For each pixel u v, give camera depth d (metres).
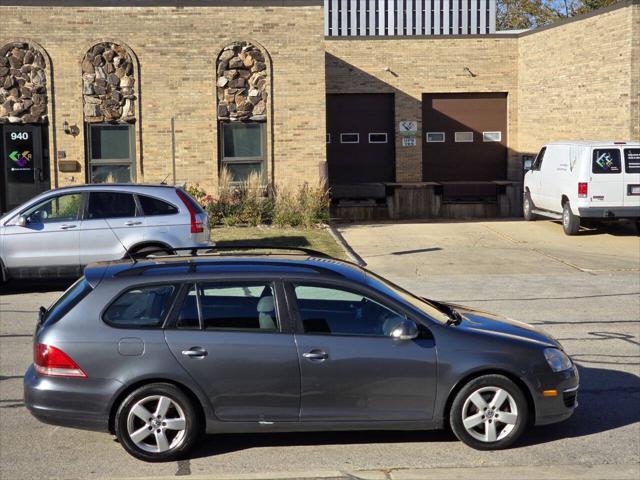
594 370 9.70
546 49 28.56
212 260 7.45
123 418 6.79
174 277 6.98
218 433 6.95
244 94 23.41
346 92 31.09
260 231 21.22
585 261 18.05
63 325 6.85
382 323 7.02
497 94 31.61
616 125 23.64
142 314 6.90
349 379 6.89
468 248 19.66
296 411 6.89
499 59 31.25
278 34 23.25
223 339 6.83
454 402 7.00
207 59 23.17
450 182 31.03
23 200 23.17
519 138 31.39
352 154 31.47
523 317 12.66
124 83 23.05
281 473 6.44
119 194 14.70
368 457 6.99
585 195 20.66
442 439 7.41
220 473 6.66
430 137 31.61
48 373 6.80
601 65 24.44
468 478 6.36
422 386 6.94
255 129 23.64
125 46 22.94
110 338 6.80
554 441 7.35
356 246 19.89
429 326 7.03
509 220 26.53
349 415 6.92
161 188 14.86
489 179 31.80
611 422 7.88
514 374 7.00
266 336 6.88
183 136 23.31
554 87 27.98
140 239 14.48
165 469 6.76
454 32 44.16
